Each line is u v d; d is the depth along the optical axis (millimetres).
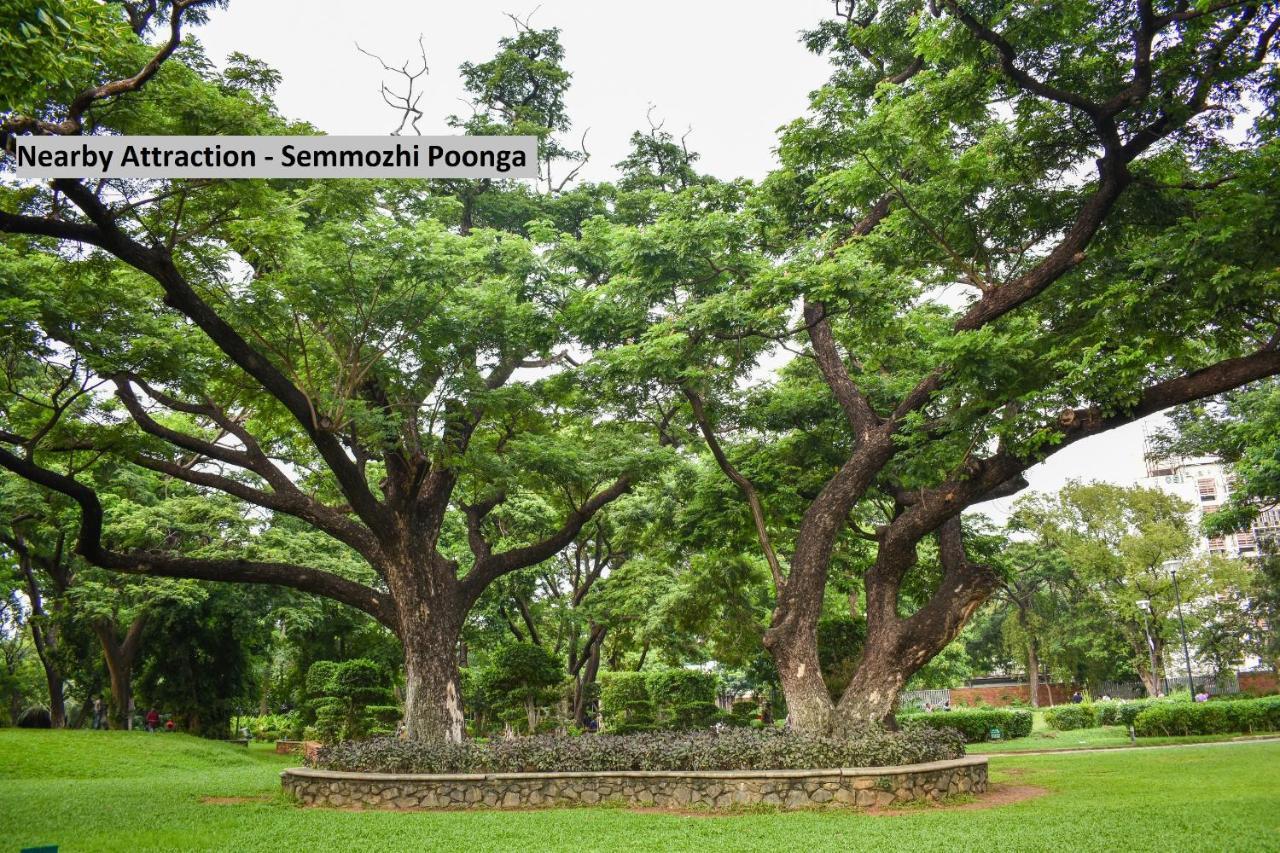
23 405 16188
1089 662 50031
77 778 20891
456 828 11609
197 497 27594
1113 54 13195
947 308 20562
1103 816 10938
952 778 13633
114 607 27094
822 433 19453
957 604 15852
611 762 14188
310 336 16703
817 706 15195
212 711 32219
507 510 28969
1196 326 13219
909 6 18250
